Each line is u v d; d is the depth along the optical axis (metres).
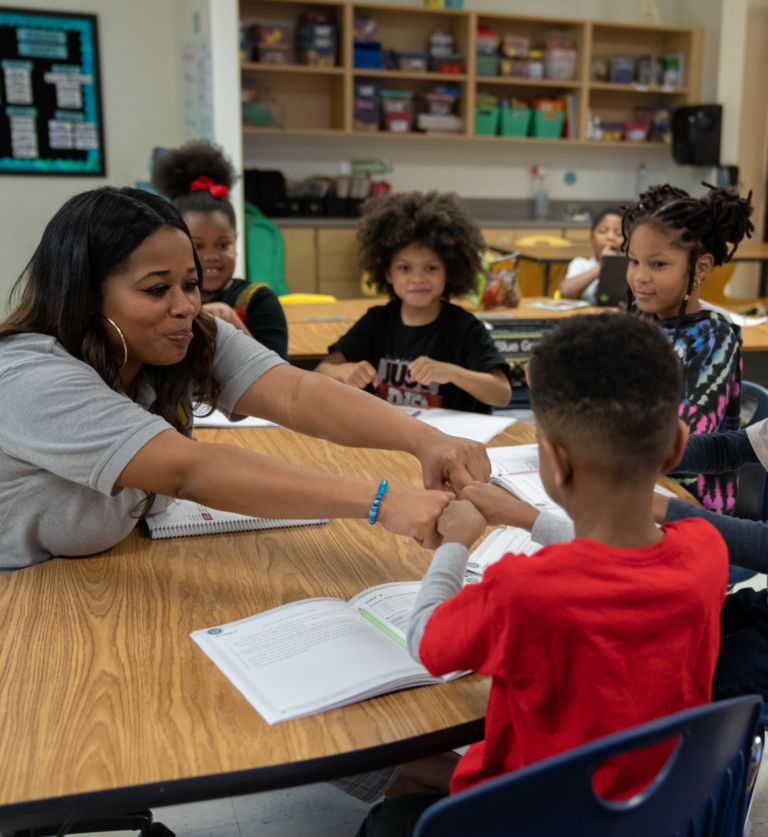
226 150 4.74
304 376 1.38
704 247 1.71
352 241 6.03
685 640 0.78
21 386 1.07
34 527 1.16
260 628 0.99
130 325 1.12
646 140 6.84
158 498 1.30
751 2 6.75
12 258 5.52
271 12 5.96
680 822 0.77
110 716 0.83
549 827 0.69
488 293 3.47
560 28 6.59
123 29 5.47
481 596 0.77
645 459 0.78
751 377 2.97
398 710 0.85
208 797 0.75
